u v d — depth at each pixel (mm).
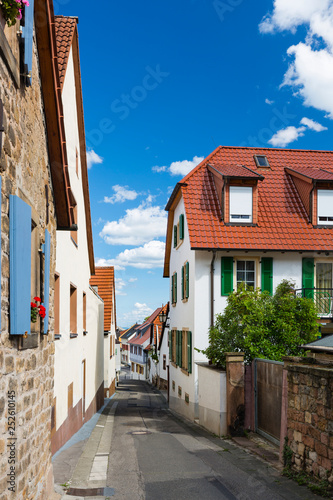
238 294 13250
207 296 17344
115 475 7891
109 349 28656
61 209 7914
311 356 8320
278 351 12055
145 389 40594
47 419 6613
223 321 13086
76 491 6973
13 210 4609
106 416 17781
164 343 36562
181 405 19625
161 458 9188
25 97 5465
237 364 11875
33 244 5957
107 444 10883
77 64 13312
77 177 13688
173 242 23500
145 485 7250
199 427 14430
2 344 4324
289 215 18562
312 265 17812
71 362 11852
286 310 12805
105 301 28516
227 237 17375
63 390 10484
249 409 11844
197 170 19812
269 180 19859
